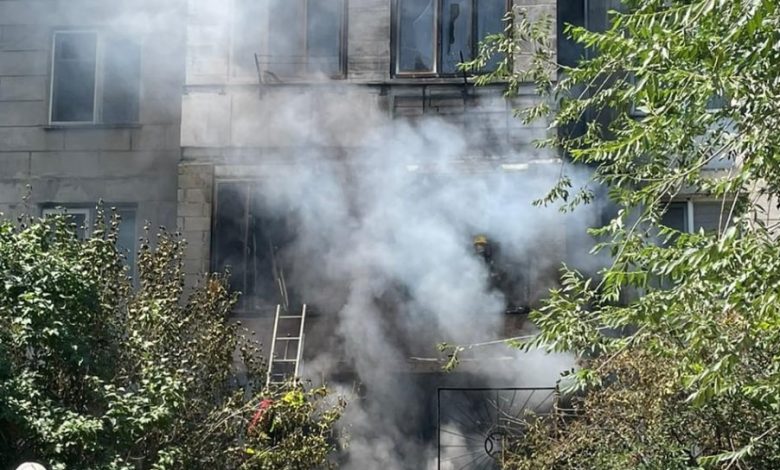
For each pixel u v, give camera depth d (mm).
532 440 26453
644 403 23703
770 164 18234
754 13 17109
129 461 22875
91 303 23344
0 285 22391
